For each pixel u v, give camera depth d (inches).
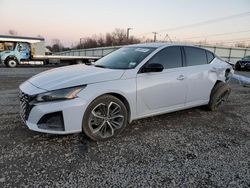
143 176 100.0
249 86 360.8
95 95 124.8
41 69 647.8
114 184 93.7
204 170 106.4
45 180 94.5
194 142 136.2
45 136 134.3
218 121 175.8
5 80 376.2
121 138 137.4
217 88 195.2
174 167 108.1
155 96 149.7
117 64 155.1
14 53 724.0
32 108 118.0
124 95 135.6
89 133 127.1
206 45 1503.4
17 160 108.1
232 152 125.3
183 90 165.6
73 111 119.6
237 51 1593.3
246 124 171.9
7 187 89.0
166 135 144.6
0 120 157.9
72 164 107.1
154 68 143.8
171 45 167.2
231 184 96.3
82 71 141.2
